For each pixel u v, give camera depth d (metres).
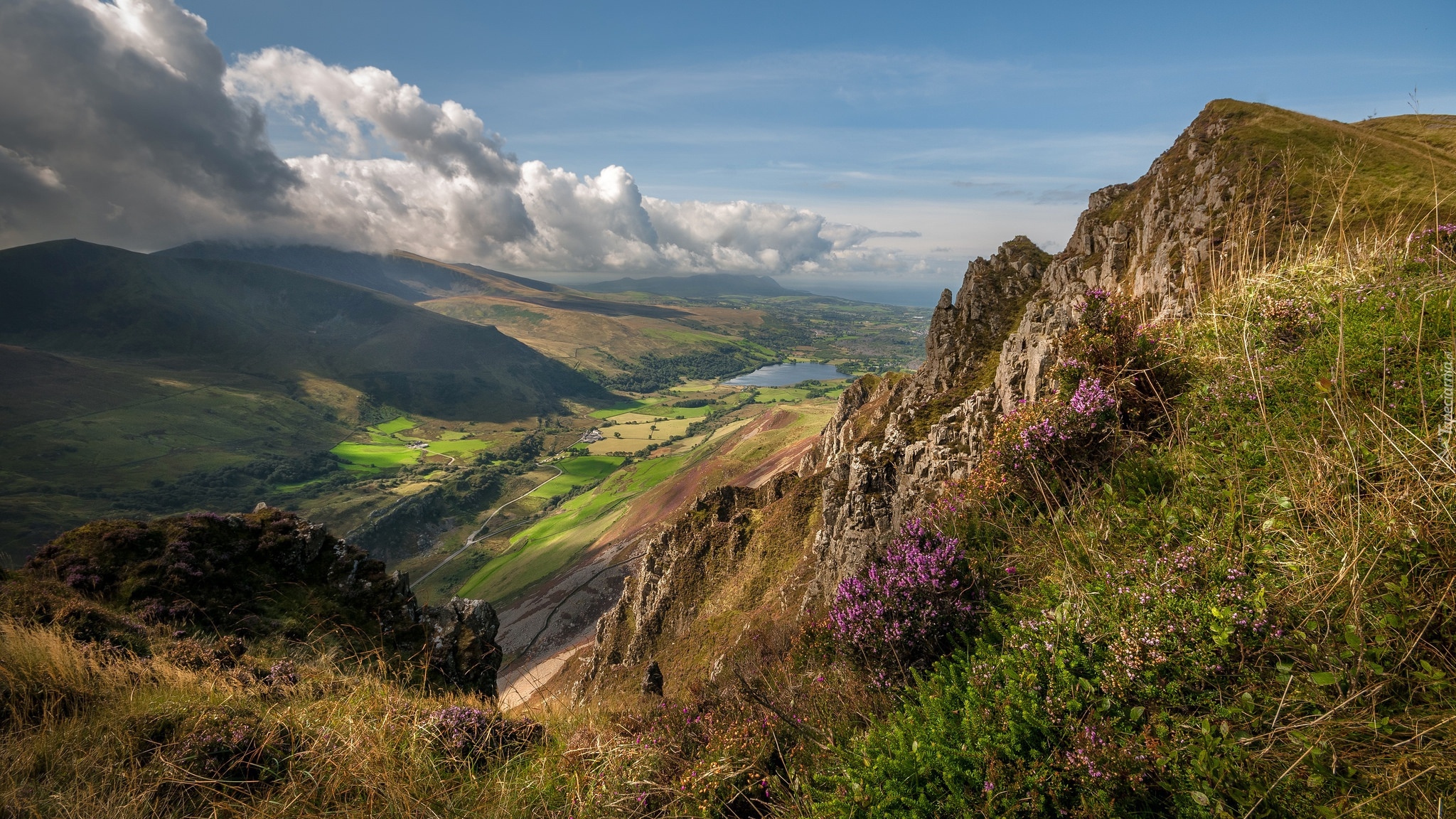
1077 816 3.73
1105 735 4.02
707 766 5.59
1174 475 5.99
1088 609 4.78
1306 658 3.74
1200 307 8.55
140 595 14.86
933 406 42.97
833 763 5.16
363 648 17.08
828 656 7.41
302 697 8.46
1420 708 3.29
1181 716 3.94
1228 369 6.69
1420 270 6.49
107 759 5.81
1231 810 3.37
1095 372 7.70
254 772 6.02
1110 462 6.74
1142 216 54.34
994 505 7.49
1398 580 3.70
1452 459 3.82
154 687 7.61
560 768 6.21
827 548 41.97
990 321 60.00
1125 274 49.59
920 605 6.19
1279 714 3.61
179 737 6.17
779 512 61.75
